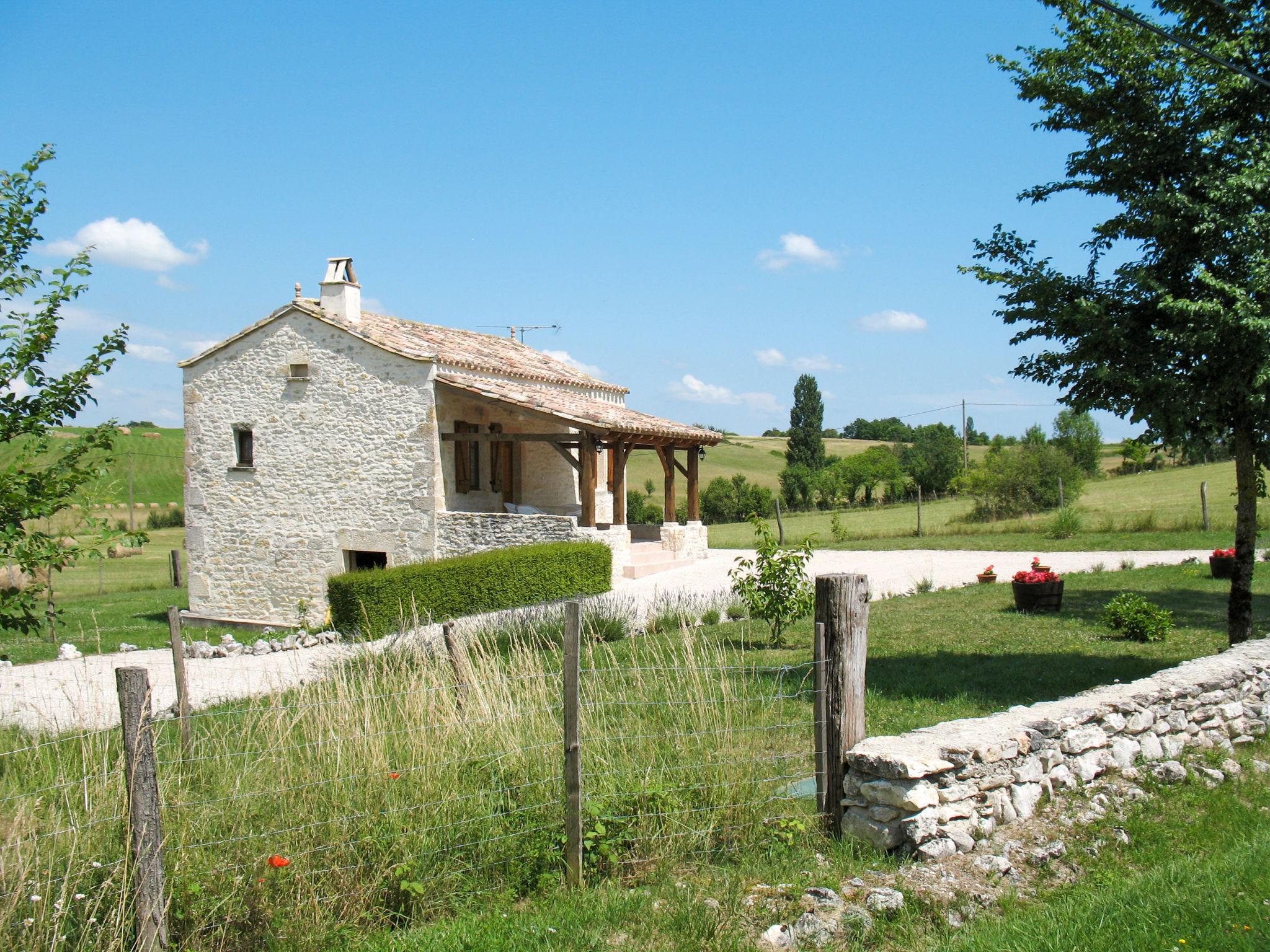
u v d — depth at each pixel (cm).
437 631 1359
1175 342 810
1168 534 2444
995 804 552
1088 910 446
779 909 449
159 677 1238
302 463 2067
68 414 675
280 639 1602
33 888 390
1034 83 895
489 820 507
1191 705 720
